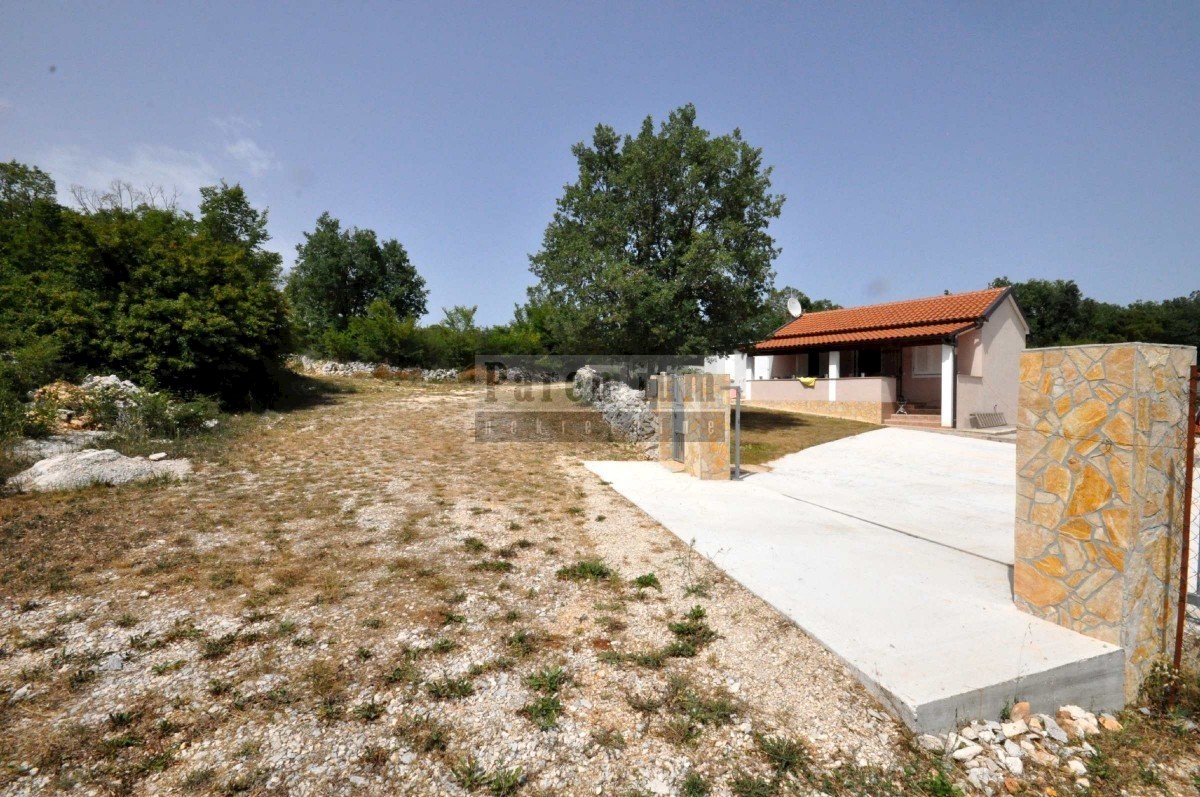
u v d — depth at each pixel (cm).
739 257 1335
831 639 325
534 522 564
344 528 516
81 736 238
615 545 506
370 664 300
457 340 2458
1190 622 377
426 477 740
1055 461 338
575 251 1358
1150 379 302
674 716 268
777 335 2103
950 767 245
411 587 395
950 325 1634
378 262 3681
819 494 736
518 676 294
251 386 1333
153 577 398
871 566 450
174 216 1554
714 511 623
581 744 247
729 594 402
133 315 1102
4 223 1434
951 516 624
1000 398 1709
